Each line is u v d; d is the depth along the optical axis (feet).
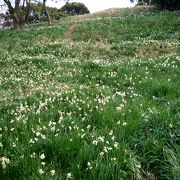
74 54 65.46
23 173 15.69
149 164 18.47
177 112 24.41
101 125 22.59
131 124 21.33
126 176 16.94
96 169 16.19
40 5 139.44
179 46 64.13
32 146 18.38
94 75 43.19
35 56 64.18
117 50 67.00
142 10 155.43
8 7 122.42
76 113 25.45
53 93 32.37
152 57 60.29
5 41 85.15
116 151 17.69
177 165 16.97
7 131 21.33
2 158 16.51
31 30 99.14
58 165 17.28
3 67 54.13
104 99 28.71
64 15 178.60
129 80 38.04
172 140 19.71
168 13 121.70
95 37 92.73
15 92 35.81
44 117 23.91
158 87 33.35
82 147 18.22
